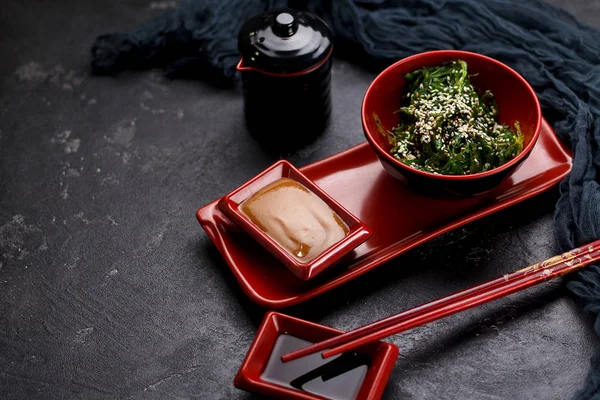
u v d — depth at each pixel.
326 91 0.81
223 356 0.73
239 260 0.74
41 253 0.78
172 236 0.79
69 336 0.74
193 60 0.88
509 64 0.85
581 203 0.75
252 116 0.83
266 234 0.73
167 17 0.88
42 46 0.91
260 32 0.78
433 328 0.73
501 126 0.77
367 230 0.73
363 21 0.89
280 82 0.78
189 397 0.71
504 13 0.88
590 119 0.79
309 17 0.79
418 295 0.75
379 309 0.74
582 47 0.84
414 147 0.77
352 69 0.89
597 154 0.78
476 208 0.76
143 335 0.74
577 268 0.72
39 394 0.72
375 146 0.74
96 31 0.92
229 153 0.83
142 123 0.86
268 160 0.83
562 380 0.71
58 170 0.83
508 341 0.72
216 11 0.87
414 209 0.77
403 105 0.80
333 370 0.70
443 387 0.71
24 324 0.75
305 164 0.83
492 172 0.72
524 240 0.77
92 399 0.72
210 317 0.75
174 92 0.88
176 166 0.83
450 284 0.75
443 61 0.79
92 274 0.77
